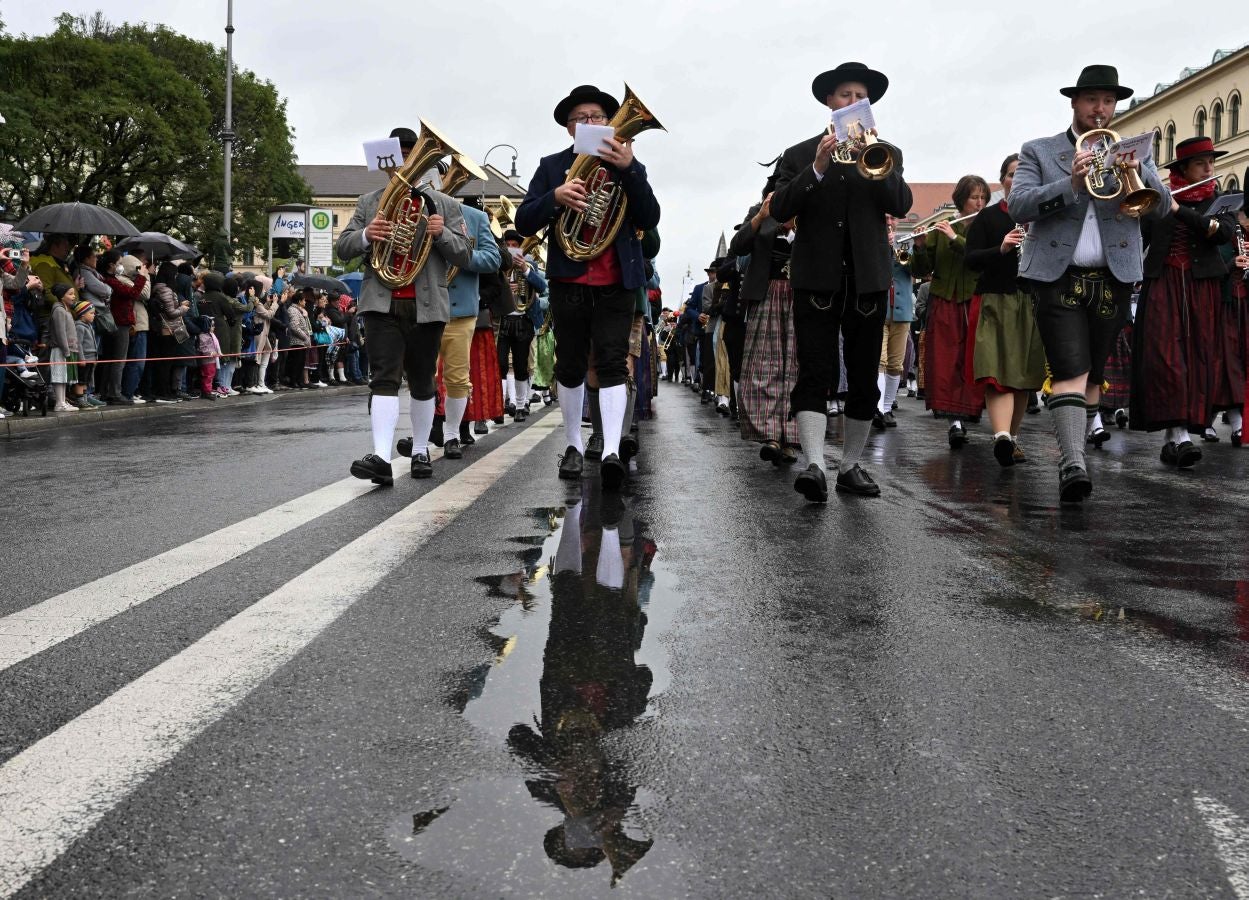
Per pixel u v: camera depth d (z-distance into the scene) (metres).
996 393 7.53
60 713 2.52
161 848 1.87
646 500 5.75
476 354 9.45
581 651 2.97
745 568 4.02
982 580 3.84
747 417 7.39
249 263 51.59
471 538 4.61
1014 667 2.86
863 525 4.96
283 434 10.73
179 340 15.83
